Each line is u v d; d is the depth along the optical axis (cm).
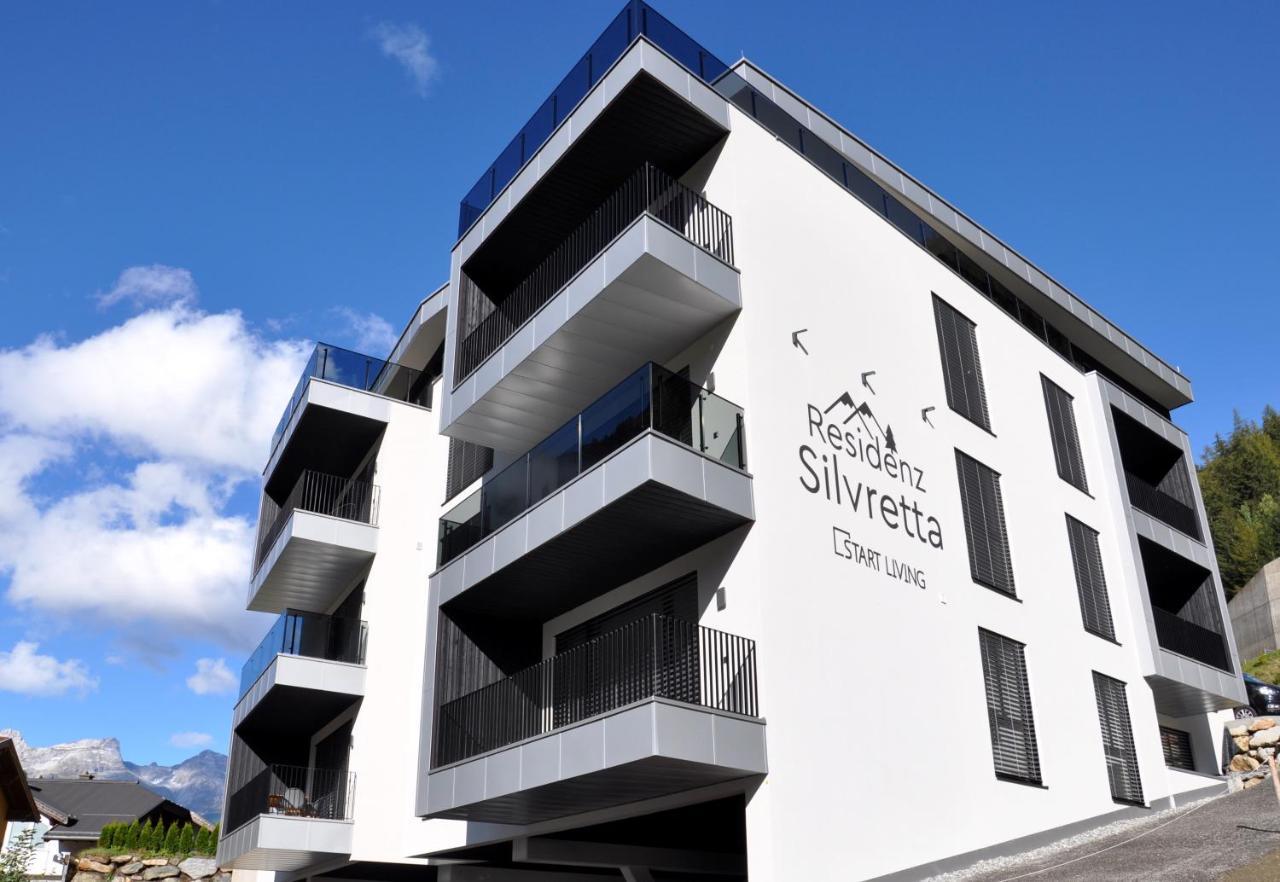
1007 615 1628
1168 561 2255
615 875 1775
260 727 2230
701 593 1309
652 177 1513
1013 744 1519
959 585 1549
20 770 1964
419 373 2361
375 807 1897
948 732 1400
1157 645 1942
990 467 1750
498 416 1645
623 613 1456
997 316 1956
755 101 1639
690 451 1236
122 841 3244
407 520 2148
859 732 1267
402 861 1858
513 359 1513
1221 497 5550
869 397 1527
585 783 1204
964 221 2003
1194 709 2231
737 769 1120
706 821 1483
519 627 1623
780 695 1193
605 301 1363
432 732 1468
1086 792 1614
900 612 1412
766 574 1245
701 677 1204
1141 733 1831
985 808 1400
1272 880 924
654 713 1086
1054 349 2177
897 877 1225
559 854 1545
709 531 1298
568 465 1360
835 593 1323
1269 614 4219
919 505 1540
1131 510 2080
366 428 2239
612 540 1327
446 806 1372
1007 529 1725
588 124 1487
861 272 1620
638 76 1406
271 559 2181
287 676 1930
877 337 1597
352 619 2098
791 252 1494
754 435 1312
